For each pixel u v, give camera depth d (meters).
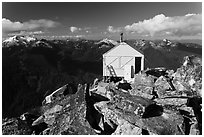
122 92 22.84
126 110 19.27
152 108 19.22
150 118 18.28
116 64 33.28
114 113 19.28
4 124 19.33
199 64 27.58
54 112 21.39
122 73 32.97
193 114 19.75
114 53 33.31
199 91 24.31
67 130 18.09
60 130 18.58
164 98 21.77
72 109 20.67
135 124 17.72
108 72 33.38
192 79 25.77
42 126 20.16
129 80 31.94
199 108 21.77
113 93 22.72
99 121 19.42
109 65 33.44
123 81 30.00
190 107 20.17
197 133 17.67
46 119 20.95
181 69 27.73
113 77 32.97
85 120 18.69
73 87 28.03
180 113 19.48
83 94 21.83
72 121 19.05
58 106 21.88
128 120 18.14
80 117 19.12
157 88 24.00
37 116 23.05
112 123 18.83
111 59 33.41
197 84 25.05
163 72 30.09
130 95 21.69
